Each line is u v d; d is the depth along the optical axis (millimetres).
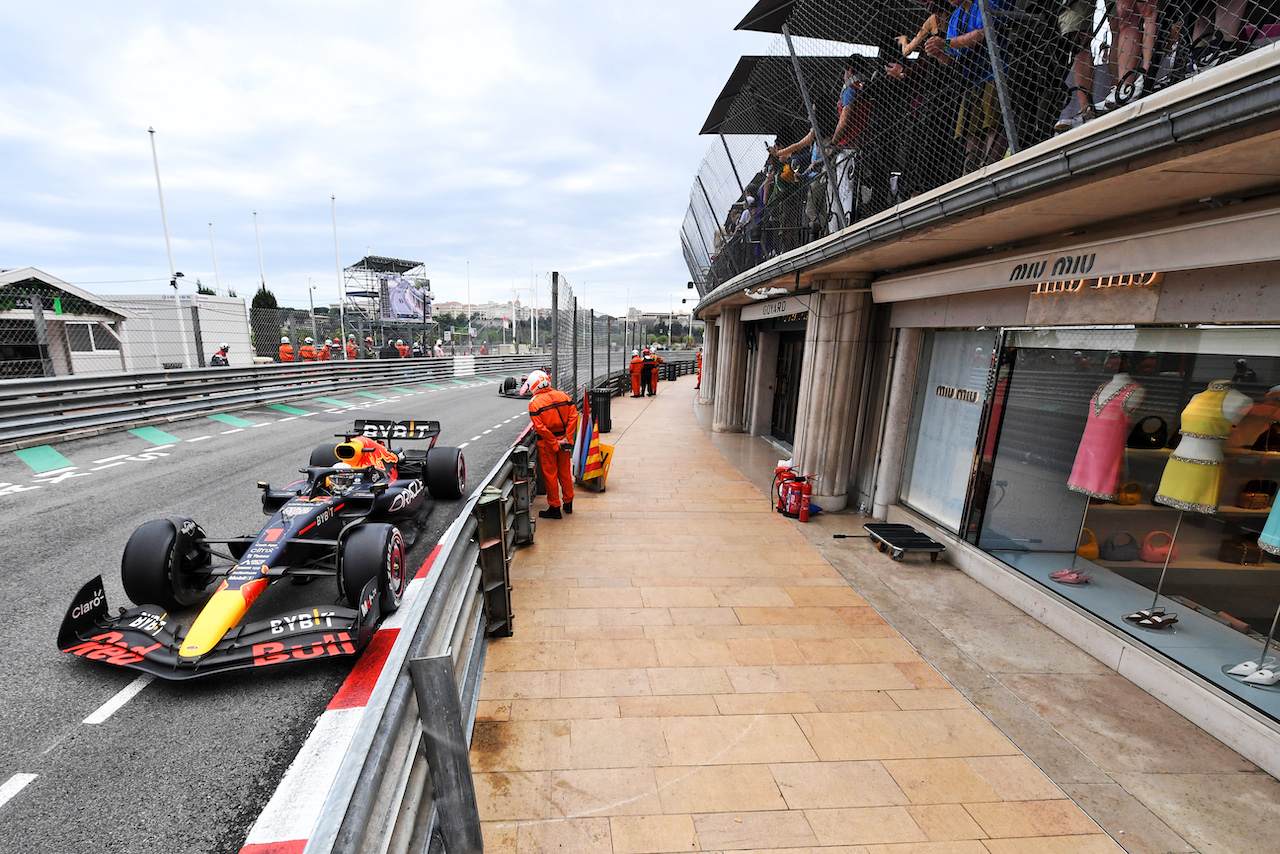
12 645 3055
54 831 1940
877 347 5906
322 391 14984
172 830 1964
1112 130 2107
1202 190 2395
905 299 5020
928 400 5340
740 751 2582
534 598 4062
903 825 2207
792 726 2762
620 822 2182
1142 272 2846
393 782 1278
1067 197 2584
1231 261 2387
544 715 2789
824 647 3492
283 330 19453
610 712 2828
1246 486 2979
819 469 6199
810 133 5633
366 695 2752
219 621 2723
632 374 18953
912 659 3385
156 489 5938
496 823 2160
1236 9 2219
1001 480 4410
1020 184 2551
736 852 2068
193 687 2781
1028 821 2240
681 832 2145
